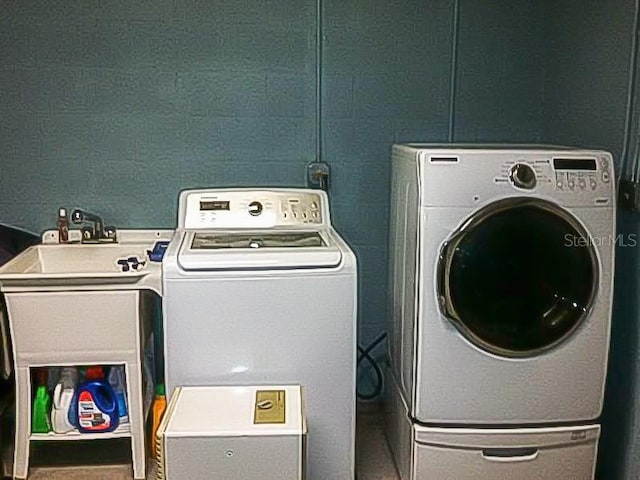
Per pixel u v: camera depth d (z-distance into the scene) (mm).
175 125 3145
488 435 2389
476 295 2328
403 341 2604
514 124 3273
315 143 3215
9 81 3045
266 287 2363
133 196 3180
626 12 2463
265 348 2400
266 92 3156
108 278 2523
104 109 3104
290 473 2086
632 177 2418
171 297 2344
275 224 2930
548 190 2291
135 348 2617
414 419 2420
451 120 3244
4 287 2502
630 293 2469
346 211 3283
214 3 3070
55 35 3027
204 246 2582
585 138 2801
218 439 2047
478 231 2293
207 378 2402
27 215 3146
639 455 2418
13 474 2713
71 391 2732
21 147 3098
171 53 3088
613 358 2598
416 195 2330
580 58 2846
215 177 3203
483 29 3193
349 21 3137
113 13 3037
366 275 3338
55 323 2559
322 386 2447
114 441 3062
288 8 3100
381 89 3199
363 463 2854
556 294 2367
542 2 3191
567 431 2416
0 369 2629
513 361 2354
